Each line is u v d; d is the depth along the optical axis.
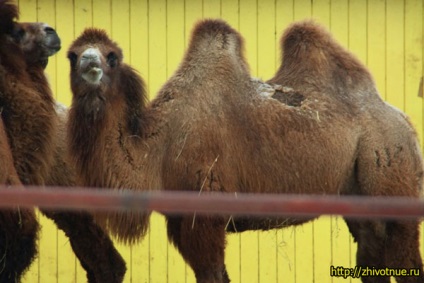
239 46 28.72
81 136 26.45
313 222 39.12
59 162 30.77
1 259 24.94
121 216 26.48
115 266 32.28
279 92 28.69
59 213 31.72
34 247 25.80
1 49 26.47
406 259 29.23
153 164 26.95
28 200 15.16
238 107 27.77
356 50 39.94
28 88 26.80
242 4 40.00
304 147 28.09
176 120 27.19
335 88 29.19
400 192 28.89
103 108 26.33
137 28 39.88
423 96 40.03
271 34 39.97
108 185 26.41
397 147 29.05
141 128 26.98
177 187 26.83
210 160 26.86
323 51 29.47
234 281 39.03
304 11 40.03
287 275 39.12
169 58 39.84
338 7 40.03
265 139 27.77
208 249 26.48
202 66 27.89
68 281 39.00
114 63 26.70
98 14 39.84
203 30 28.44
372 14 40.06
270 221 28.30
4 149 24.42
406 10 40.06
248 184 27.62
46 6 39.78
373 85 29.80
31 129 26.47
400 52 40.03
